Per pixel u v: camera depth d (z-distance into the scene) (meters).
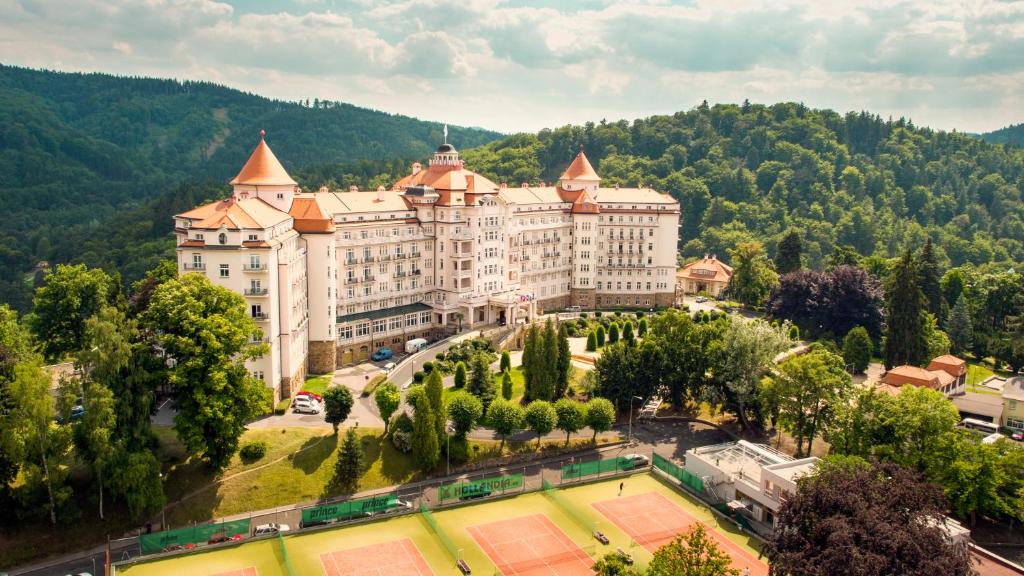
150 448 110.06
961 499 111.56
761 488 113.62
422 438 122.94
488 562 101.94
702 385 153.62
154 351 114.44
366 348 177.75
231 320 116.25
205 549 102.19
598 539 107.88
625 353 153.00
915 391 124.75
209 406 109.25
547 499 121.50
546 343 146.75
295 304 150.50
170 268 154.62
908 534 74.50
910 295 187.25
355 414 138.62
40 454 99.38
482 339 179.75
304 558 101.44
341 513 111.25
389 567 99.81
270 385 136.50
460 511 116.75
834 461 108.12
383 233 184.12
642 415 155.00
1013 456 115.38
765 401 140.75
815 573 73.19
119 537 103.81
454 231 193.25
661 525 113.31
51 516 101.19
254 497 113.50
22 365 99.50
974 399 162.88
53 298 139.38
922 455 117.69
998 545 110.69
